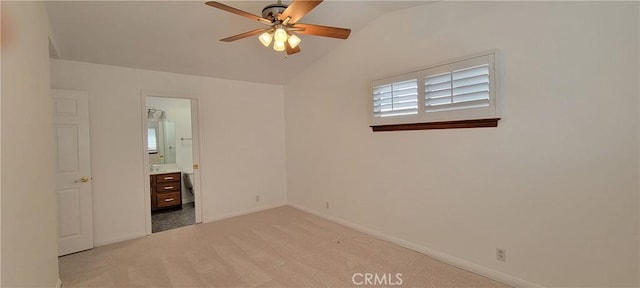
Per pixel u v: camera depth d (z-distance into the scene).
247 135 4.70
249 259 2.94
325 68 4.18
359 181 3.73
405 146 3.15
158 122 5.27
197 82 4.20
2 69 1.33
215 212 4.37
